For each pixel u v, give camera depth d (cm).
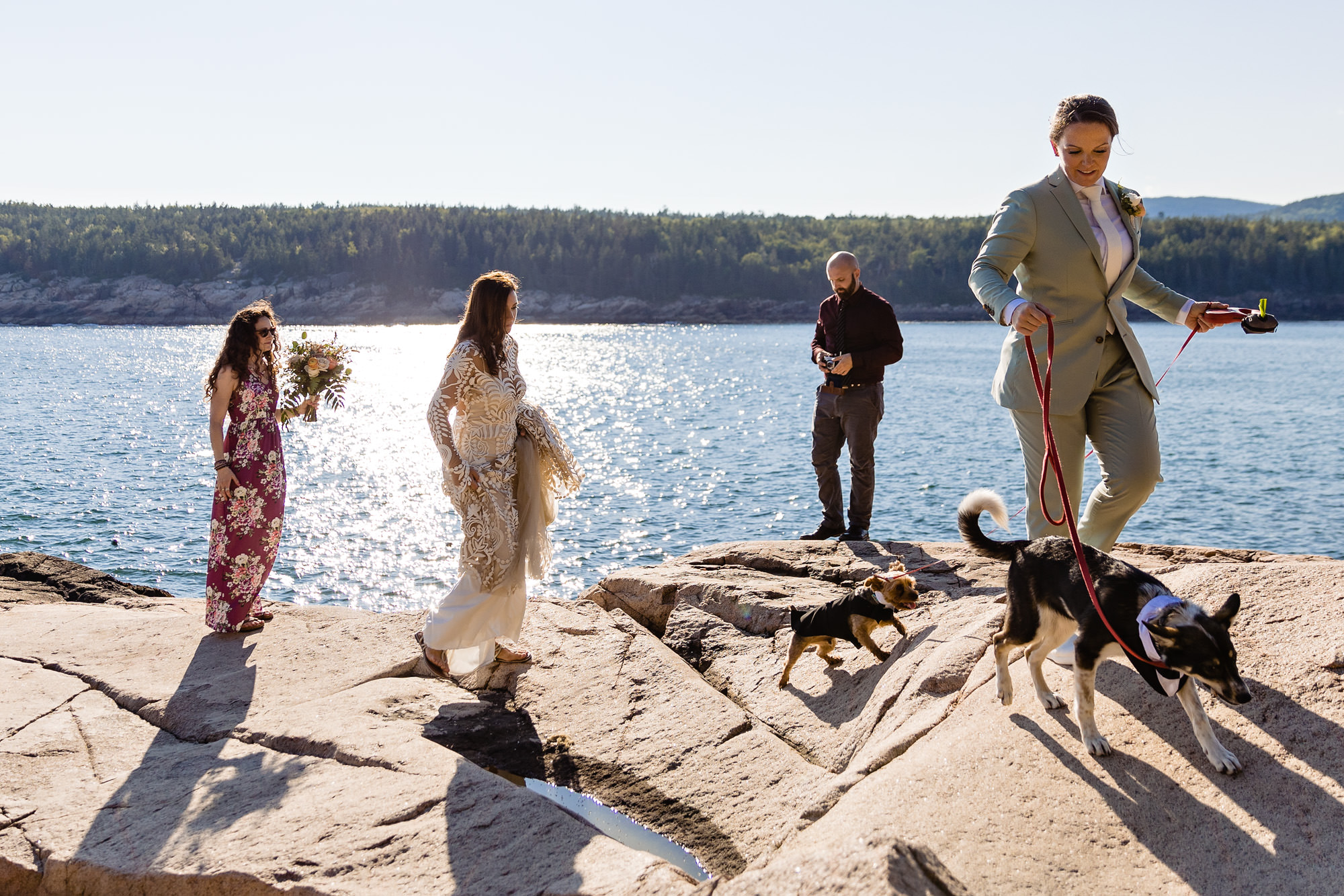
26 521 2194
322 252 18100
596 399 5431
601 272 18750
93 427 3972
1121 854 281
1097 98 408
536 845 338
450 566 1906
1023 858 280
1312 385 5906
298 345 613
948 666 416
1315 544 2033
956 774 324
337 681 512
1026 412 441
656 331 15888
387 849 343
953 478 2775
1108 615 317
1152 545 629
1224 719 327
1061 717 351
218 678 516
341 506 2473
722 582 612
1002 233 423
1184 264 17325
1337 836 270
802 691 488
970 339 12388
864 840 260
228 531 578
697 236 19600
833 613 481
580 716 481
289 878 329
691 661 559
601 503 2480
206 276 18000
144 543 2019
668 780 422
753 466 3077
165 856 346
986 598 504
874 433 765
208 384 579
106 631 595
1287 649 346
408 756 411
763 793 403
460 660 512
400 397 5700
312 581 1792
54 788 402
